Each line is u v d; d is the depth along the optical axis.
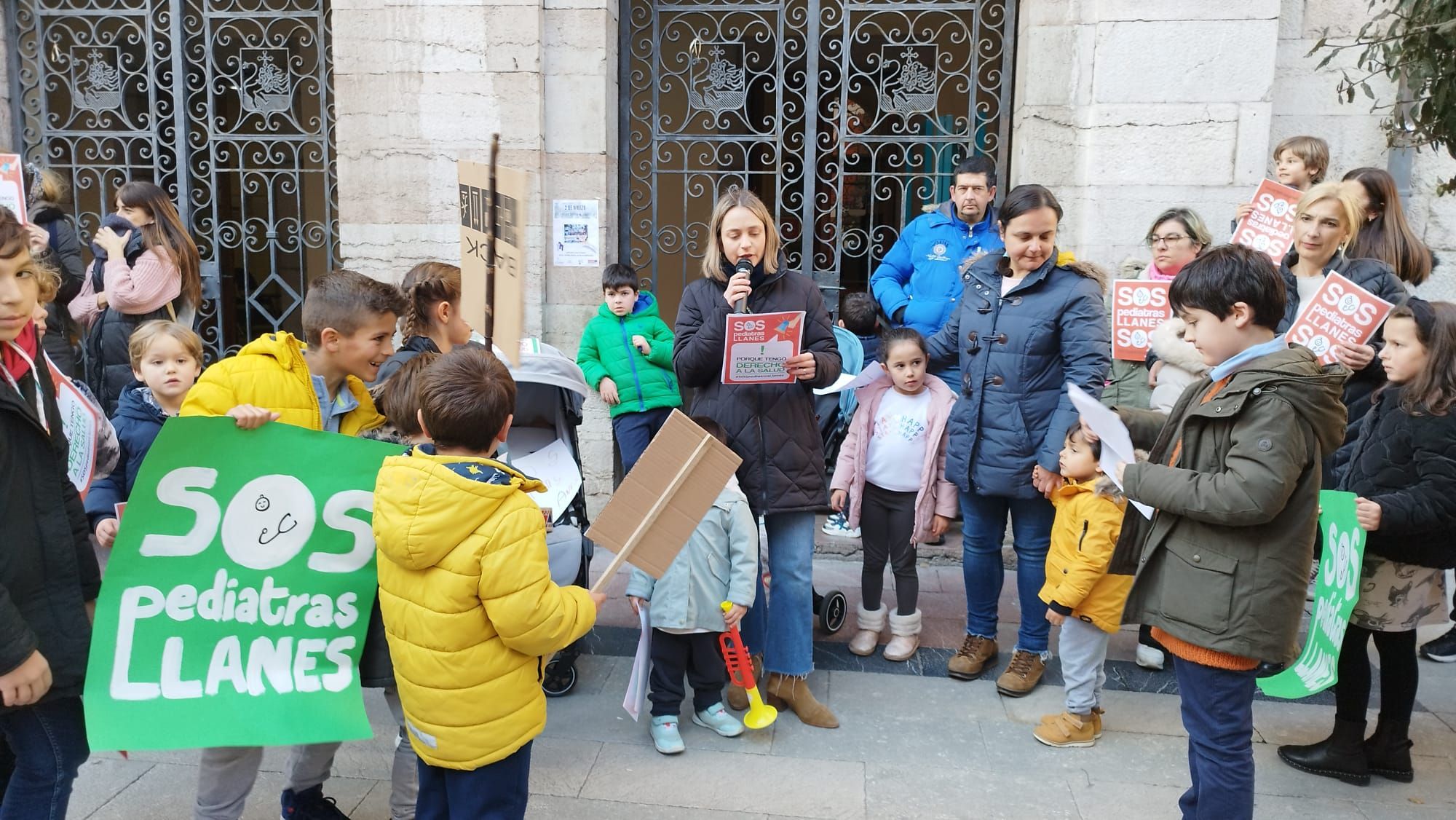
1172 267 4.11
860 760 3.28
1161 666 3.96
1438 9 2.84
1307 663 2.92
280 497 2.30
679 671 3.35
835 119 5.68
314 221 5.93
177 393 2.99
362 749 3.32
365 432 2.76
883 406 4.03
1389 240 3.84
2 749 2.31
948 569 5.23
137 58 6.20
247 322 6.00
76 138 5.95
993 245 5.09
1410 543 2.93
